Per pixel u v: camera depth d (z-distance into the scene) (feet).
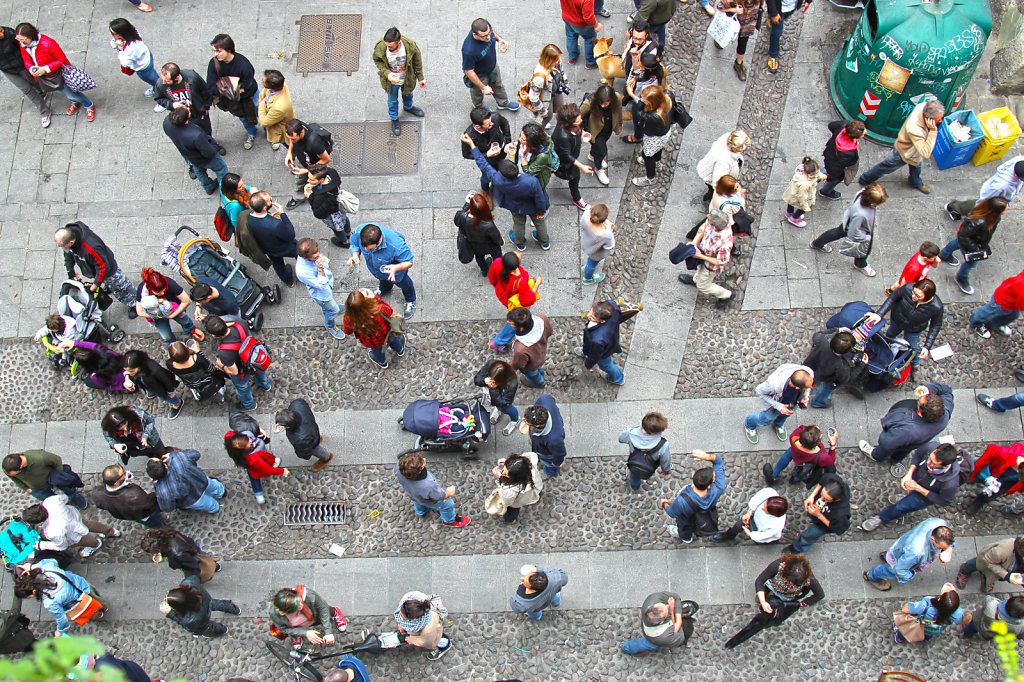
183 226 34.35
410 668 28.94
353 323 29.78
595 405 33.32
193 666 29.27
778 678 28.50
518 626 29.60
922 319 29.66
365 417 33.40
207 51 41.70
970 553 30.32
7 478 32.94
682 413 33.06
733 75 40.09
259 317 34.99
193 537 31.40
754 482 31.86
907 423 28.55
